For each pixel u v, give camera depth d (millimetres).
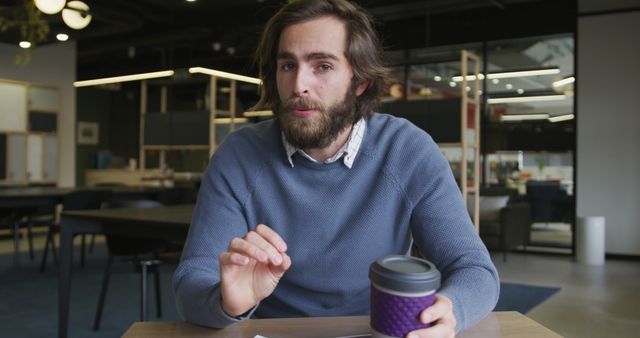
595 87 6980
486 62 7867
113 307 3943
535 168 7496
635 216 6758
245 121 8617
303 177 1236
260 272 903
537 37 7434
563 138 7297
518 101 7641
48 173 9023
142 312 3051
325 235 1213
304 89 1105
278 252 884
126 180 10805
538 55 7508
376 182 1231
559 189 7293
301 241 1217
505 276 5555
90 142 12797
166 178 9281
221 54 10570
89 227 2842
